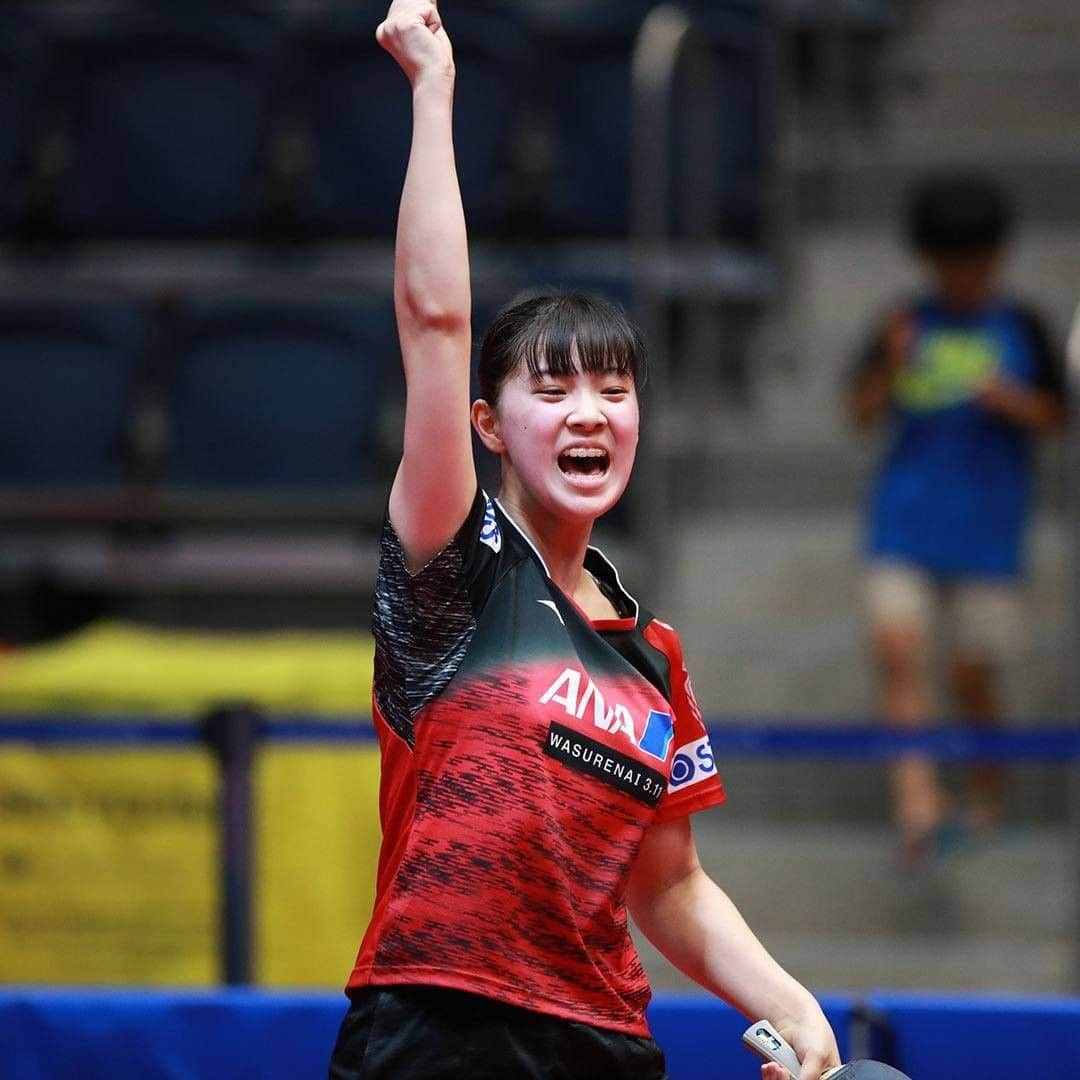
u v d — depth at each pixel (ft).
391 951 25.54
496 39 91.91
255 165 90.89
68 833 60.18
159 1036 41.88
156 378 81.20
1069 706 61.72
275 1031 41.83
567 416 26.58
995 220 69.92
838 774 71.72
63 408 80.79
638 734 26.55
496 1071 25.13
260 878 59.26
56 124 92.32
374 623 26.68
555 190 88.53
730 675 74.02
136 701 60.64
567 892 25.64
